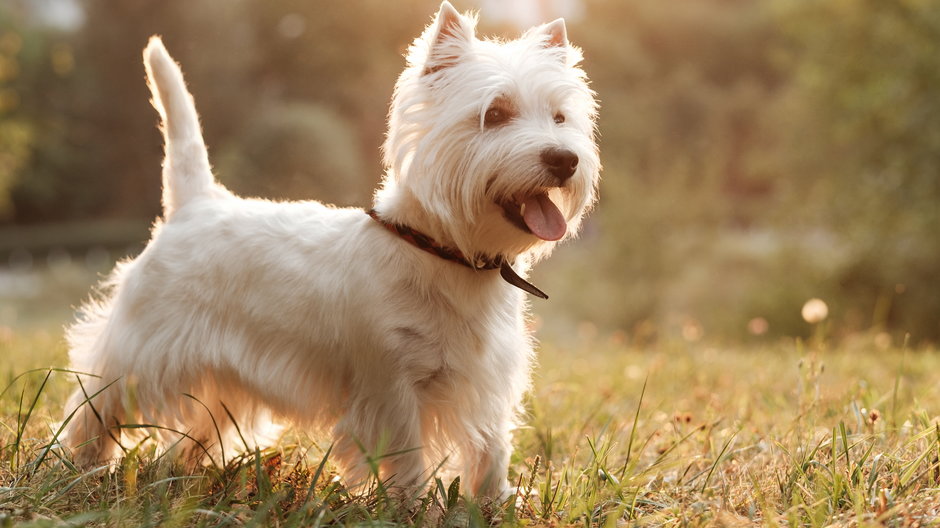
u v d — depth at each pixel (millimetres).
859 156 15352
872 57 15180
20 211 40531
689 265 17156
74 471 2785
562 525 2426
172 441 3369
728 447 3287
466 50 2893
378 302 2750
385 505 2555
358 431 2805
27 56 39344
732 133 48125
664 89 49156
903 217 13883
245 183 22625
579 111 3066
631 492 2777
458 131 2754
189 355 3102
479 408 2893
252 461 2912
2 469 2824
